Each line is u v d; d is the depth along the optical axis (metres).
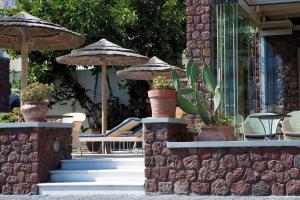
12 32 11.59
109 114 19.75
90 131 19.62
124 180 8.72
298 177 7.75
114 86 19.92
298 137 9.00
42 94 8.92
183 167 8.14
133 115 19.56
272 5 12.74
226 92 11.81
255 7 13.05
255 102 14.31
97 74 19.91
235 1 11.75
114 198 7.84
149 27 19.27
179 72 14.46
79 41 12.05
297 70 14.77
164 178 8.20
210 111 8.88
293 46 14.79
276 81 14.88
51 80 19.81
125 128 12.54
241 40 12.36
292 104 14.73
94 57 13.46
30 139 8.76
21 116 9.61
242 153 7.96
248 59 13.37
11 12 19.55
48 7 18.72
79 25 18.48
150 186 8.25
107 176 8.83
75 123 11.27
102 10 18.70
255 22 13.84
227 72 11.85
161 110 8.35
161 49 19.47
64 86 20.02
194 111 8.73
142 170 8.73
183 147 8.12
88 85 20.02
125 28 18.94
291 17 14.28
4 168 8.84
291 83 14.80
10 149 8.84
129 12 18.45
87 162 9.23
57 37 11.91
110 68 19.84
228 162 8.00
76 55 13.00
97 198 7.89
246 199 7.54
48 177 8.97
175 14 19.28
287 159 7.81
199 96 8.75
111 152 13.52
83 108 20.08
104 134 12.52
